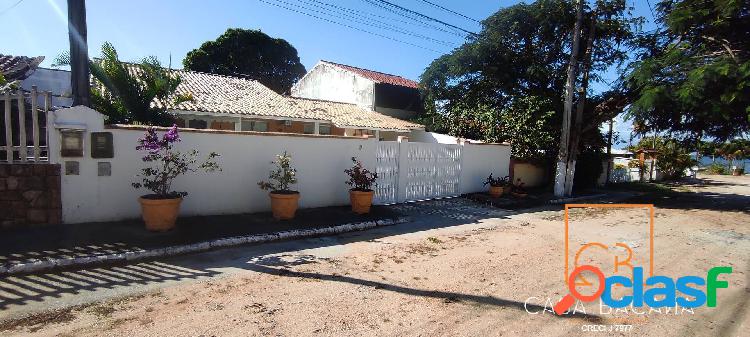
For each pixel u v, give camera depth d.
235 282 4.78
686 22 13.13
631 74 13.59
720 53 12.79
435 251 6.58
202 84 17.38
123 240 5.86
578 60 16.81
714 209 13.17
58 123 6.18
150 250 5.53
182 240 6.07
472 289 4.84
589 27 16.27
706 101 12.04
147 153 6.92
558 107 16.81
